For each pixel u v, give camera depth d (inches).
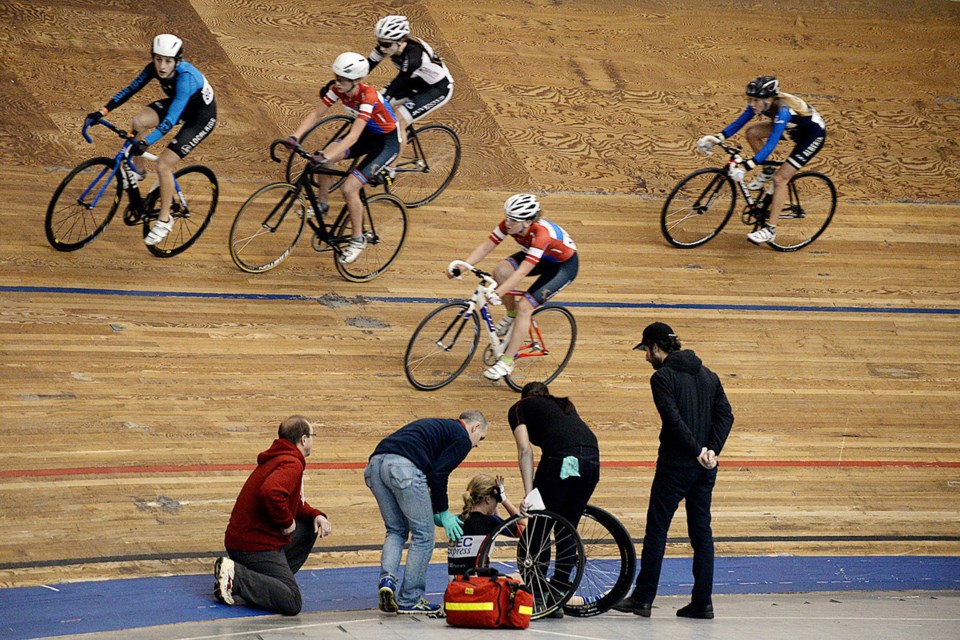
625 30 1627.7
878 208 1398.9
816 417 1047.6
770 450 995.3
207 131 1014.4
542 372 1035.9
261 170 1238.3
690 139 1455.5
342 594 716.0
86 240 1045.2
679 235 1280.8
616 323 1125.1
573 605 688.4
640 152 1421.0
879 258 1310.3
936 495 970.7
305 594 711.1
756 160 1151.6
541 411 697.6
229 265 1099.3
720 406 692.7
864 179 1443.2
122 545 737.6
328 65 1433.3
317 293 1090.1
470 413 690.2
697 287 1208.2
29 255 1035.9
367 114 1031.0
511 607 614.9
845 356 1137.4
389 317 1079.6
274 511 641.0
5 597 652.7
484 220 1257.4
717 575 815.1
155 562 725.9
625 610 692.7
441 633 593.0
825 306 1211.2
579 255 1219.9
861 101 1578.5
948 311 1238.3
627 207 1330.0
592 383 1040.8
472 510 698.8
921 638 612.1
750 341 1131.3
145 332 975.0
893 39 1712.6
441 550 808.3
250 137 1283.2
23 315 957.2
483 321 1076.5
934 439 1044.5
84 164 1002.7
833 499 944.3
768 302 1201.4
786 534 891.4
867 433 1036.5
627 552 685.3
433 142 1333.7
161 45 957.2
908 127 1547.7
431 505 669.3
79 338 946.7
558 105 1465.3
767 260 1275.8
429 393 988.6
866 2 1760.6
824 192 1387.8
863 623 663.1
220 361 963.3
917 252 1333.7
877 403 1080.8
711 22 1675.7
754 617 685.3
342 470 869.2
